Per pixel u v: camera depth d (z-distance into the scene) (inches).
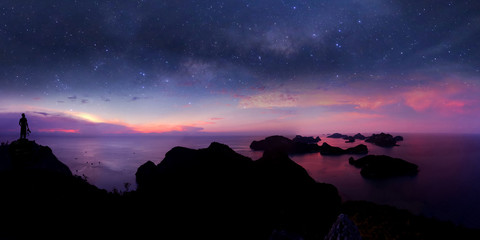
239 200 589.3
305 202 603.8
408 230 423.8
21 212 348.2
